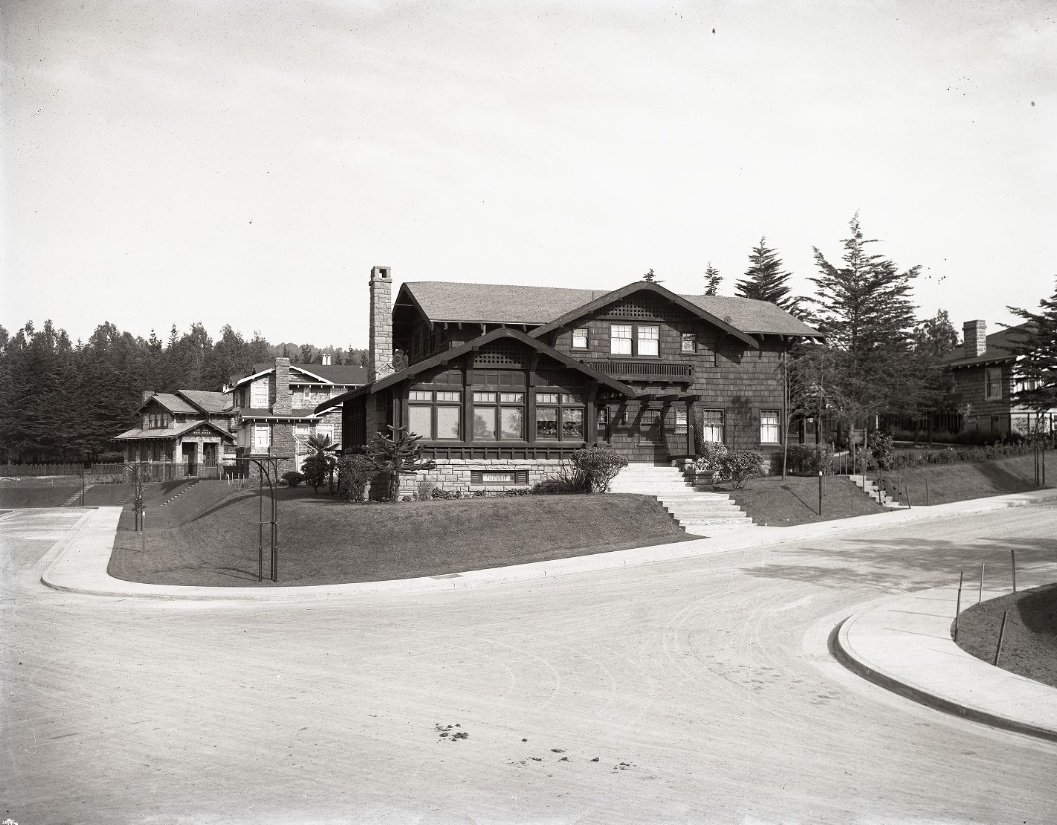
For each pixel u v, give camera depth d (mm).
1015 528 27719
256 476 54938
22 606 19875
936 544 24906
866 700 11289
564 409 32031
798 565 22000
